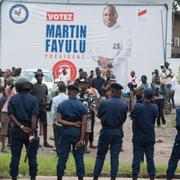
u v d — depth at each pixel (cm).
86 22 5362
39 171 2077
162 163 2328
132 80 4359
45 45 5366
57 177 1839
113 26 5362
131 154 2575
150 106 1898
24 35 5366
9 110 1762
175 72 5319
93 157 2411
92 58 5369
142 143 1898
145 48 5362
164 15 5356
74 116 1805
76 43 5362
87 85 2531
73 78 5356
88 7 5362
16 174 1789
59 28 5362
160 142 2981
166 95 4266
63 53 5366
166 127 3509
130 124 3609
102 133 1864
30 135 1759
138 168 1906
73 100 1819
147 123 1889
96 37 5375
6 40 5369
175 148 1891
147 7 5356
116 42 5369
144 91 1903
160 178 2106
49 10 5362
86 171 2108
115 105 1856
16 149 1770
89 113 2502
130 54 5366
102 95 2961
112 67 5362
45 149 2591
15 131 1758
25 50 5375
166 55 5366
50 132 3186
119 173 2109
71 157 2297
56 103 2303
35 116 1759
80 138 1808
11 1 5356
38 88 2614
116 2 5366
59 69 5366
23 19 5356
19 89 1772
